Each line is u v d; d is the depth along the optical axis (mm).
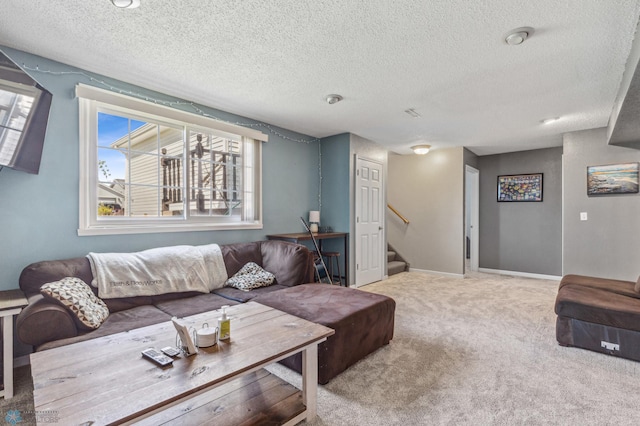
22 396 1822
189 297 2707
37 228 2354
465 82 2752
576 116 3646
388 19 1867
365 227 4863
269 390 1780
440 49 2207
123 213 2881
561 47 2158
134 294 2420
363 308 2338
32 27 1979
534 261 5508
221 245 3293
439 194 5637
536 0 1688
